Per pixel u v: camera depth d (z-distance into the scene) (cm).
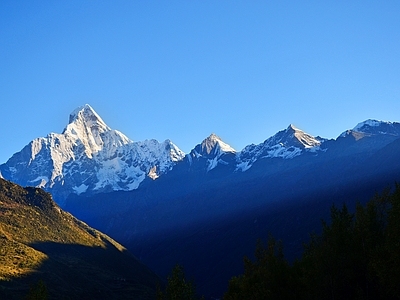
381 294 5816
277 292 6506
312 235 6862
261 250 7162
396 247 5488
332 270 6119
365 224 6341
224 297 7519
